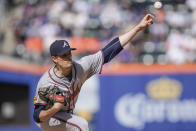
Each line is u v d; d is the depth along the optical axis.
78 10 40.56
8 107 31.92
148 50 36.44
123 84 33.50
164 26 38.06
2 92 31.33
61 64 12.12
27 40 37.22
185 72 33.56
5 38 35.38
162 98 33.44
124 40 13.14
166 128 33.16
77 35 38.00
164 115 33.28
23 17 41.31
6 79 30.75
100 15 39.69
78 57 35.94
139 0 40.38
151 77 33.59
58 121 12.59
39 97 12.29
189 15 40.03
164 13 38.91
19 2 43.88
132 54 35.59
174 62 36.06
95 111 33.22
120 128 33.12
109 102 33.28
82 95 33.44
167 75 33.53
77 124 12.57
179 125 33.19
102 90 33.38
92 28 38.81
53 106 11.82
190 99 33.31
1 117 31.62
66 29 38.69
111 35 37.84
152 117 33.28
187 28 39.06
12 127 32.06
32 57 35.06
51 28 38.25
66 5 41.34
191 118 33.22
